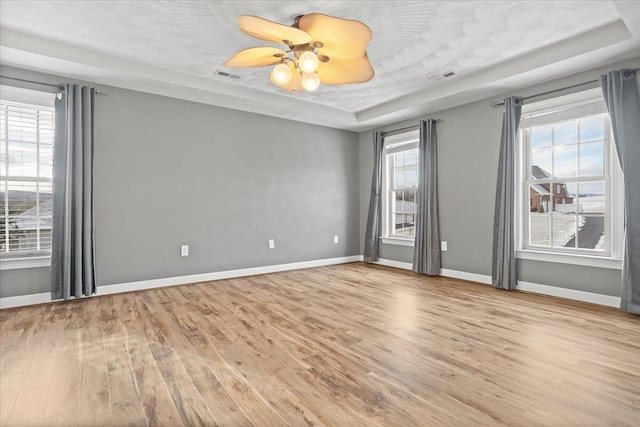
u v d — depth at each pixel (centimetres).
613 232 324
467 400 171
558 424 152
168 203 417
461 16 270
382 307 329
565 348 232
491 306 330
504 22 279
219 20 274
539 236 385
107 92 376
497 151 411
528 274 385
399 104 471
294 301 350
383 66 363
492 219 418
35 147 344
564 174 364
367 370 203
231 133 468
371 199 576
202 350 232
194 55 337
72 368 206
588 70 335
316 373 200
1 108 328
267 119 502
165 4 251
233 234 470
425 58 345
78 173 346
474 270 438
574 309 318
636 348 231
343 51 244
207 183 447
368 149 595
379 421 155
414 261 498
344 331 266
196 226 438
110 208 378
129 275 390
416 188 525
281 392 179
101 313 311
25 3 250
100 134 372
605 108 327
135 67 350
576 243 356
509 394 176
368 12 263
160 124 411
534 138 388
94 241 361
